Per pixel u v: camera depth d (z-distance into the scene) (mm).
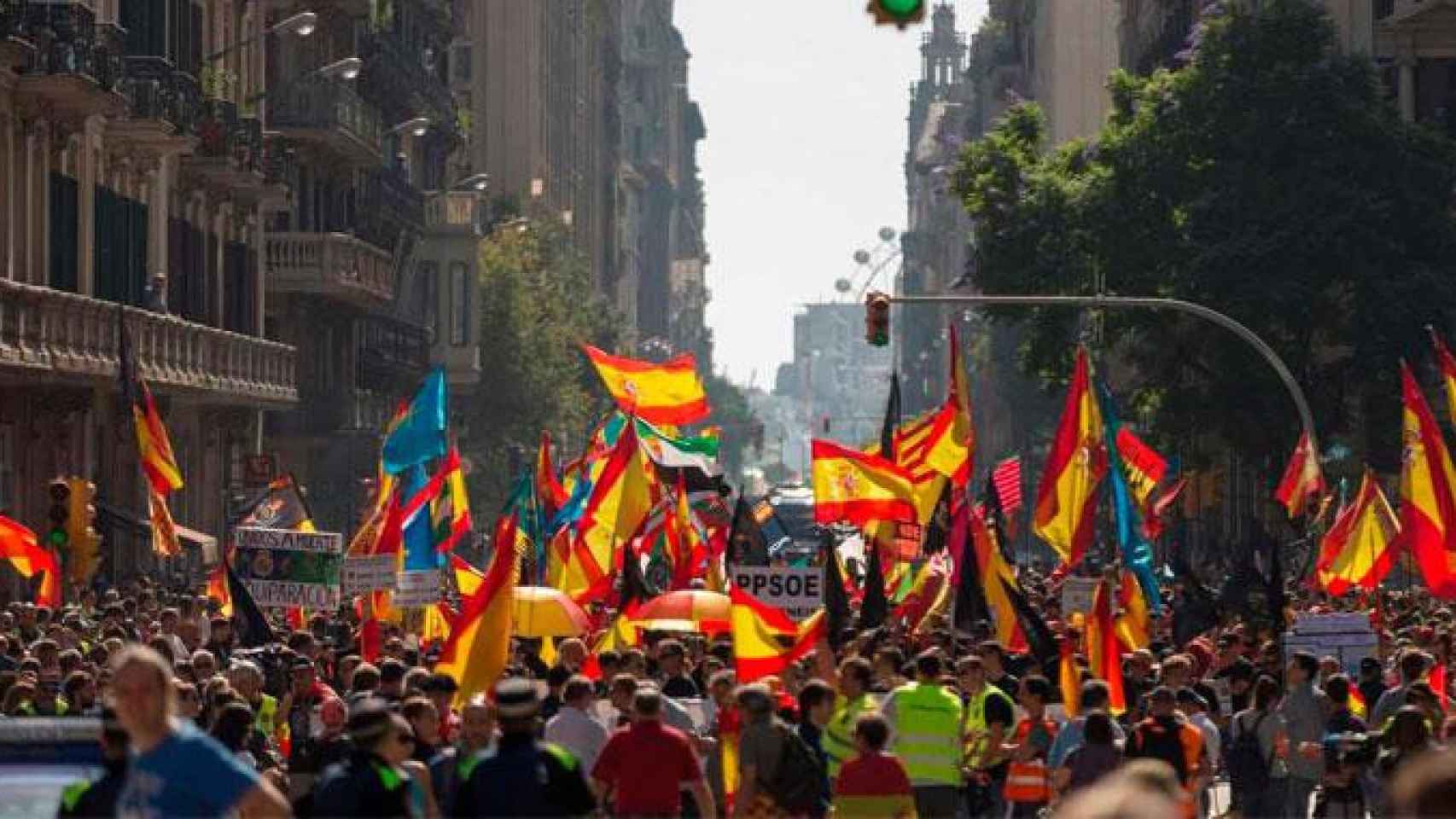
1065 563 56594
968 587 50156
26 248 82375
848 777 32906
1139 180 110562
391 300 143625
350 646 54594
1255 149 108188
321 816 23938
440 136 184125
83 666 44969
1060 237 114375
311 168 130125
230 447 114062
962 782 40094
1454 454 109250
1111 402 56844
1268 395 107562
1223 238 107875
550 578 58688
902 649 50000
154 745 19125
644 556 65812
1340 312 108062
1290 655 48188
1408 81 124438
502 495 178500
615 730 37500
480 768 25062
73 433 90938
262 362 113562
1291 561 98125
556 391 184000
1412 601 75688
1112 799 12773
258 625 52656
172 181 102500
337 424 133125
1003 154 117500
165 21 99250
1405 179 107812
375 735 24078
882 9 28891
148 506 100062
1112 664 45750
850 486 57375
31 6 82125
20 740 22062
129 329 90375
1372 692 49094
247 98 112500
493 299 180875
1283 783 44688
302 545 54969
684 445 74062
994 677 45156
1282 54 109250
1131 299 82062
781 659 40844
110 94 85438
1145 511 78062
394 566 51438
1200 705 43219
